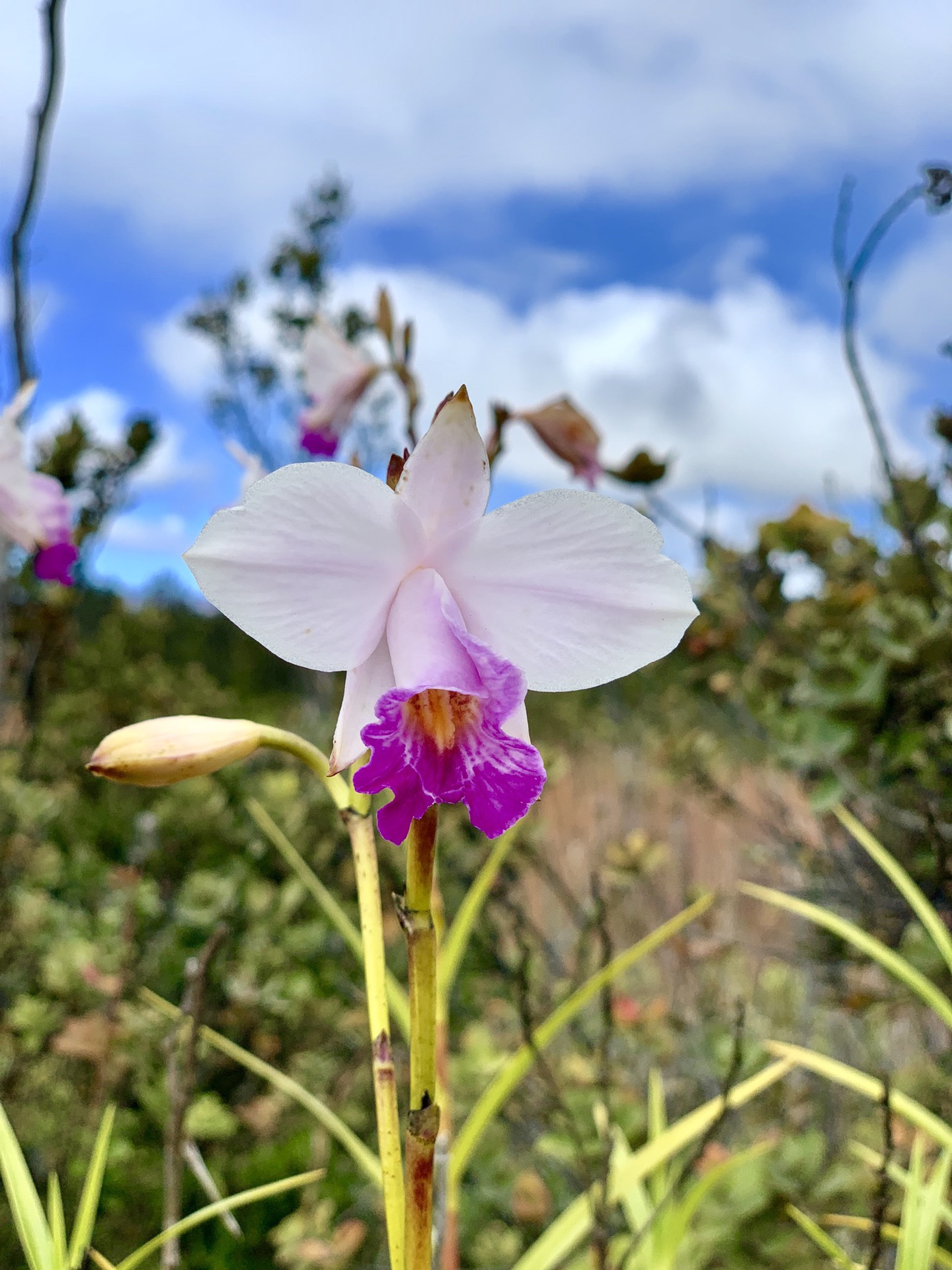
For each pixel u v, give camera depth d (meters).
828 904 0.38
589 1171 0.25
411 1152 0.15
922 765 0.35
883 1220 0.22
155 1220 0.33
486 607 0.17
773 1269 0.27
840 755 0.36
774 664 0.40
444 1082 0.23
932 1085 0.33
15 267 0.38
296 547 0.16
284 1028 0.40
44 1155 0.32
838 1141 0.37
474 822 0.16
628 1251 0.22
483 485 0.17
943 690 0.34
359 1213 0.36
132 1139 0.34
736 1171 0.29
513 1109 0.39
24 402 0.38
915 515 0.36
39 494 0.40
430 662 0.16
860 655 0.35
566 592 0.17
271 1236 0.33
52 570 0.40
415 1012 0.15
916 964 0.32
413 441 0.30
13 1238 0.31
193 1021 0.21
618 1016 0.38
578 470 0.35
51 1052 0.36
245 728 0.17
